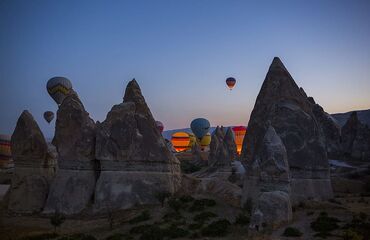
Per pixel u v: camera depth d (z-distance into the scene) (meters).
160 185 46.16
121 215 41.84
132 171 46.06
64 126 48.53
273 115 43.09
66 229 39.41
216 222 34.44
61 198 45.47
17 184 48.91
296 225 30.86
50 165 52.31
